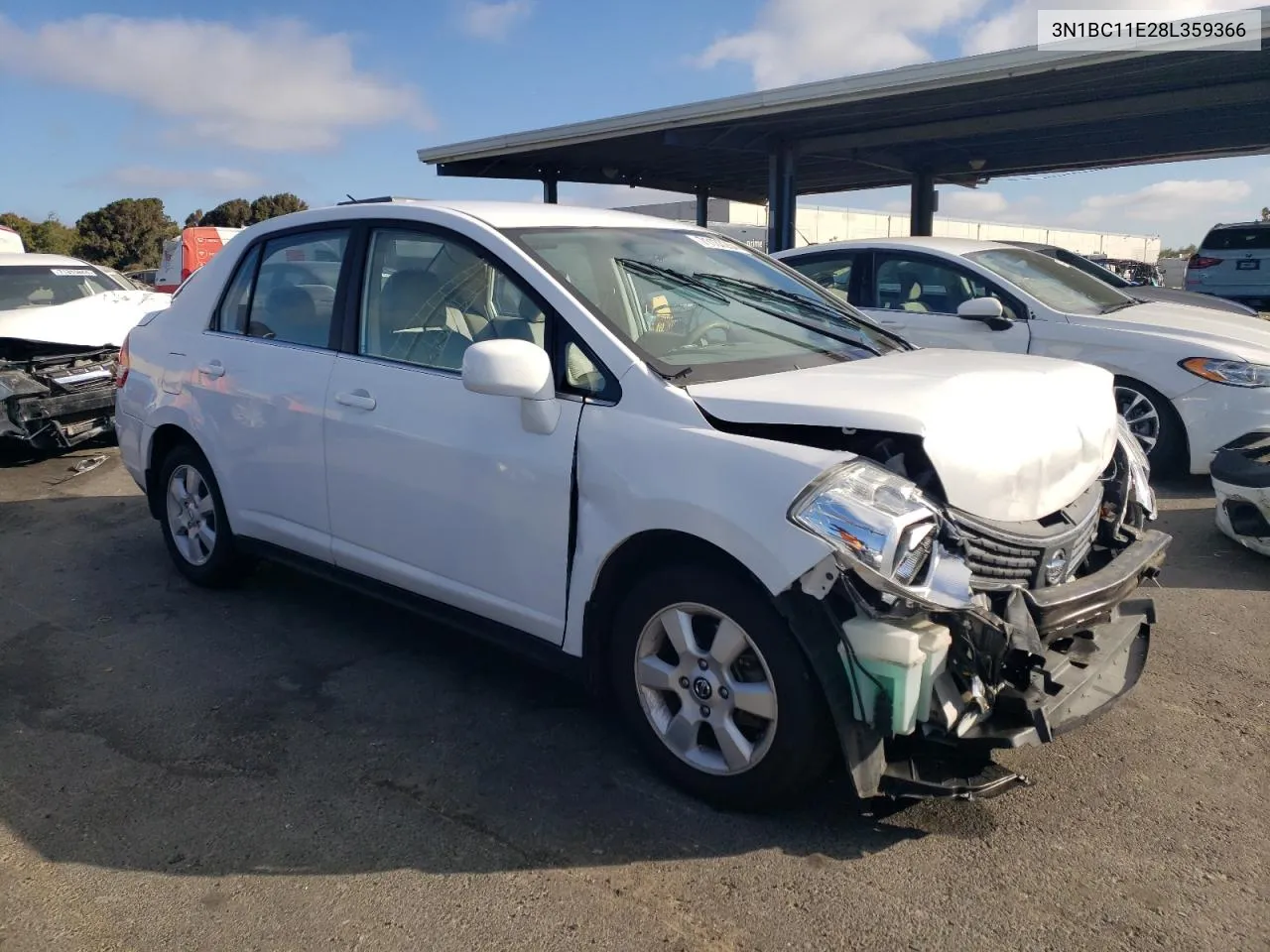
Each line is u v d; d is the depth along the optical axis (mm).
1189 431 6496
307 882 2650
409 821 2922
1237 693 3691
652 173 19719
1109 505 3336
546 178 18812
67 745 3395
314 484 3984
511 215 3709
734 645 2789
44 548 5719
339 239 4062
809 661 2645
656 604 2947
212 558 4770
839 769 3109
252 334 4383
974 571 2648
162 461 4977
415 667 4008
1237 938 2387
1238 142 16922
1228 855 2711
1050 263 8016
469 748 3352
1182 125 15328
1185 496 6398
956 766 2732
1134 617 3258
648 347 3146
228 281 4570
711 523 2686
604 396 3064
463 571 3451
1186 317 7184
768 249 15898
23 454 8414
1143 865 2672
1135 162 19375
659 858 2732
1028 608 2688
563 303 3227
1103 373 3510
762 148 15422
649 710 3062
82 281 9461
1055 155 18344
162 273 26031
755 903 2537
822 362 3400
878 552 2434
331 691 3793
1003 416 2828
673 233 4102
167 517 5016
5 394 7430
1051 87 11898
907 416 2602
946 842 2783
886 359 3438
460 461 3365
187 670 3994
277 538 4262
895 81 11516
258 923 2490
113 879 2668
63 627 4480
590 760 3264
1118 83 11805
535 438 3162
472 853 2768
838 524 2479
